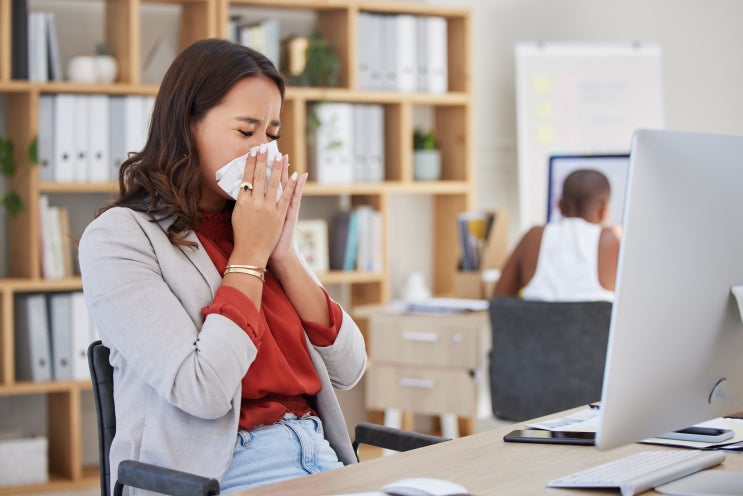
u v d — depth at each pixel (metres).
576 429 2.16
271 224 2.21
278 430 2.16
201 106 2.21
